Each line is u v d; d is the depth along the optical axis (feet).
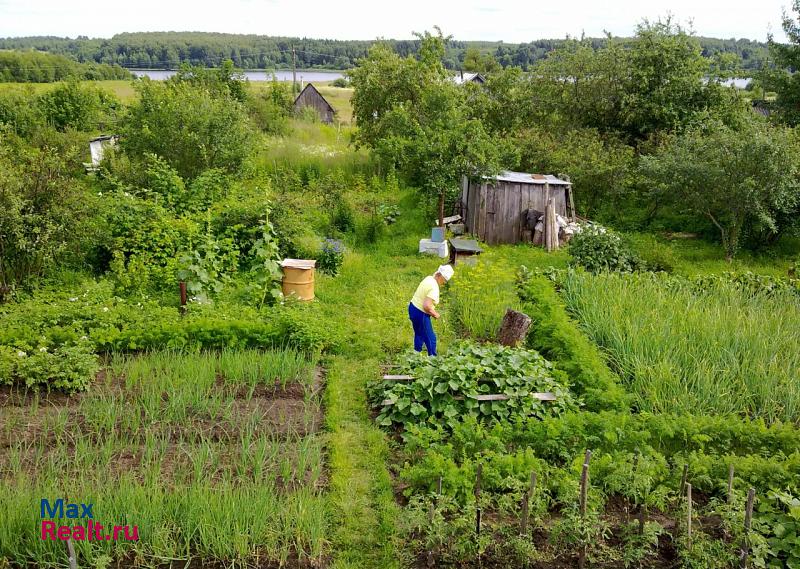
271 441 25.58
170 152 59.31
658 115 76.64
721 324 35.17
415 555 19.80
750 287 45.57
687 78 76.43
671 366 30.63
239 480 22.33
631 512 21.79
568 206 65.05
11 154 43.04
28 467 22.66
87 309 35.14
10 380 28.68
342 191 63.10
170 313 35.73
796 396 29.09
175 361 31.27
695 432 25.31
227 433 25.54
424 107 70.85
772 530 20.38
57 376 28.99
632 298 39.96
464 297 41.86
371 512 22.13
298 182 68.13
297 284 41.78
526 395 28.17
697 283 45.91
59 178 41.65
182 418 26.58
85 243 43.37
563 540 19.77
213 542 19.11
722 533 20.42
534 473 20.02
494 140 61.41
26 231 40.09
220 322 34.53
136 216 45.52
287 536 19.69
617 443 24.68
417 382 27.84
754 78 81.97
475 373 28.68
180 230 44.65
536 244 60.18
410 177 60.13
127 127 61.52
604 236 53.11
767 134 52.90
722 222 63.77
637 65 78.48
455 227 62.54
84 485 21.11
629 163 71.00
